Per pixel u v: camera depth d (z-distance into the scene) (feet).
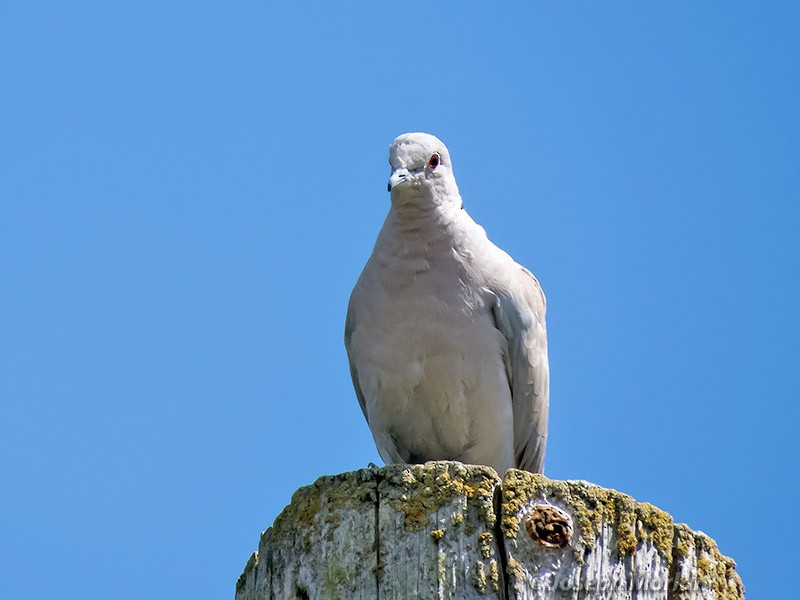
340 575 34.63
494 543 34.37
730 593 35.81
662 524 35.42
